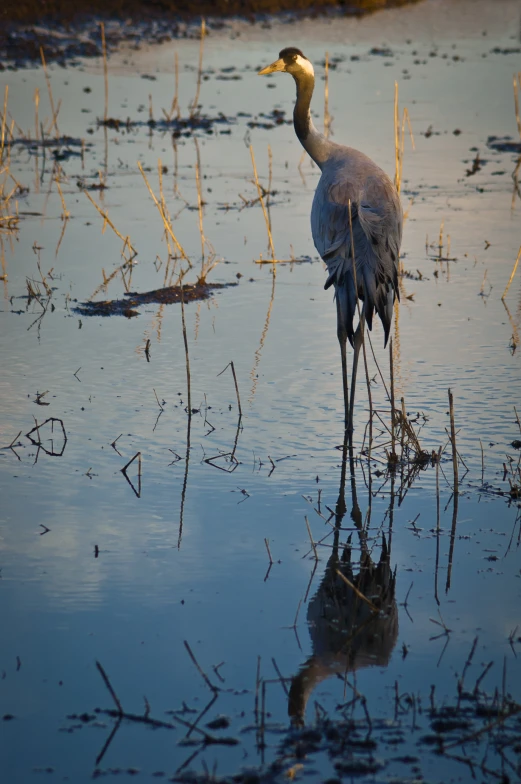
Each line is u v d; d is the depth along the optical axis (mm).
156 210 20469
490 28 41219
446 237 19141
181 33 37938
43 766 6469
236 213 20391
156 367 13453
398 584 8656
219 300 16109
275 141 25531
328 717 6945
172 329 14836
